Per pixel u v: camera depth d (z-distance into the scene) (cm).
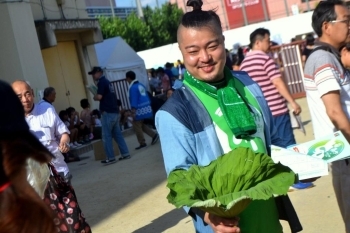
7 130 166
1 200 164
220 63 314
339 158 329
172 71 2627
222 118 313
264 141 327
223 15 4388
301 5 4650
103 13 5178
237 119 312
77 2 1941
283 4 4859
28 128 174
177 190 275
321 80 416
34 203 168
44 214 169
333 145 339
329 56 418
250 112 322
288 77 1800
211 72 313
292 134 732
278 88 723
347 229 448
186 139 306
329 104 414
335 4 421
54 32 1673
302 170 306
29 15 1520
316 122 444
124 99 2094
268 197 267
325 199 672
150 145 1466
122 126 1920
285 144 350
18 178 168
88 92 1936
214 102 316
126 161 1253
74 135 1598
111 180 1045
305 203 673
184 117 309
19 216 163
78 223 518
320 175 303
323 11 423
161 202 799
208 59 309
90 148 1670
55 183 510
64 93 1816
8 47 1460
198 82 317
